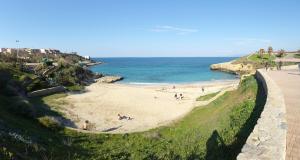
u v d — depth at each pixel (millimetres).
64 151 15352
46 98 40656
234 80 76250
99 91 52406
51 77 57094
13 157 10586
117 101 41938
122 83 75438
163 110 35406
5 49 148625
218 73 101688
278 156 6516
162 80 83500
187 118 26672
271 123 8969
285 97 14047
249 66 89375
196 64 190250
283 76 24500
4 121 16438
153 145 19078
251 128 13016
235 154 11789
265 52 96000
